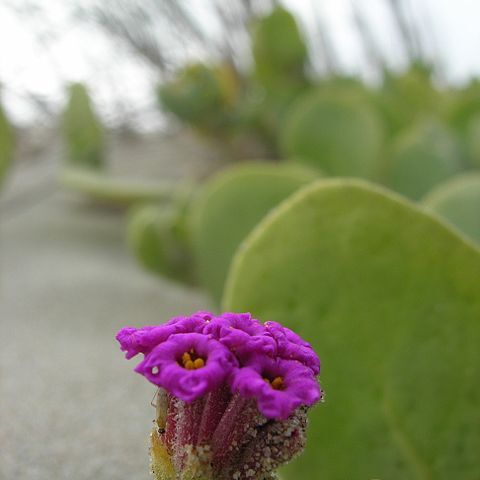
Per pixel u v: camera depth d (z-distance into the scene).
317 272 0.07
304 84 0.26
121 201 0.24
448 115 0.24
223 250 0.13
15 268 0.20
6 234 0.24
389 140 0.23
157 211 0.19
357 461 0.07
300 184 0.13
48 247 0.23
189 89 0.22
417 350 0.07
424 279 0.07
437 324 0.07
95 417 0.10
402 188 0.19
